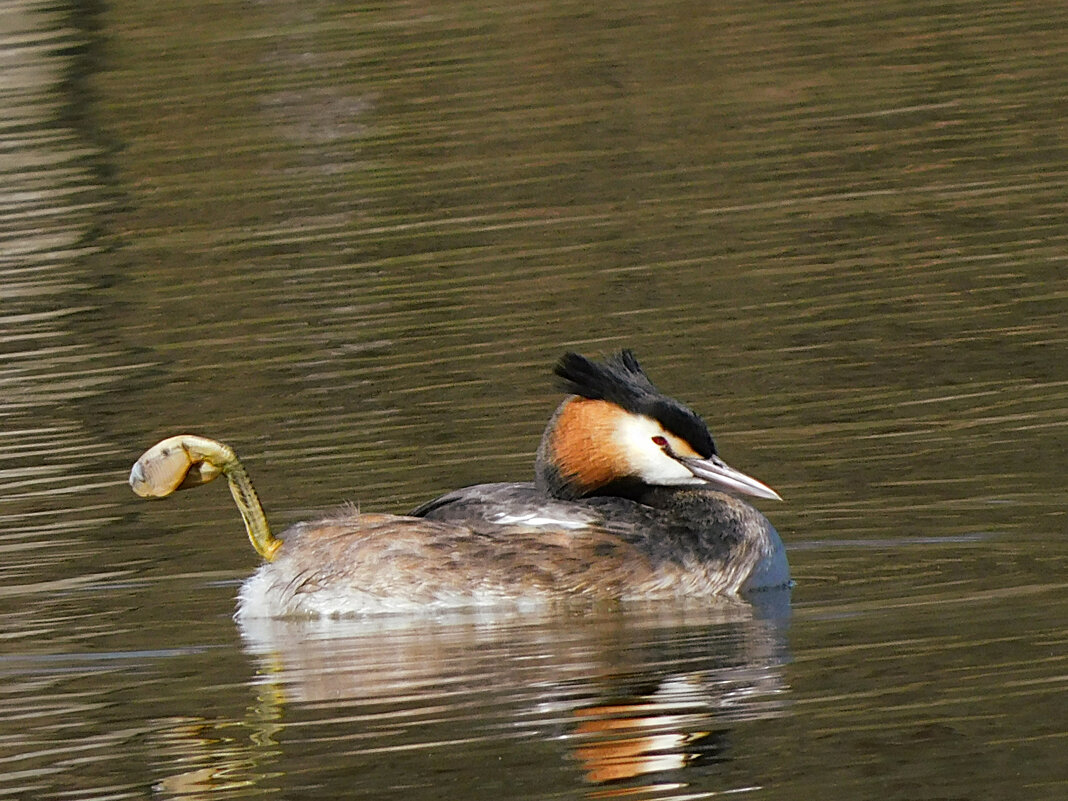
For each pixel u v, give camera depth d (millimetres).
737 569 11477
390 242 20094
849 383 14984
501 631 10859
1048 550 11328
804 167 21422
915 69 24766
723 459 13547
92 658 10562
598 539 11602
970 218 19172
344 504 12859
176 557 12320
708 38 27047
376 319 17688
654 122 23484
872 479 12898
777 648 10078
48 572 12133
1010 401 14195
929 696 9164
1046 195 19594
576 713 9250
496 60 26672
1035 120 22219
